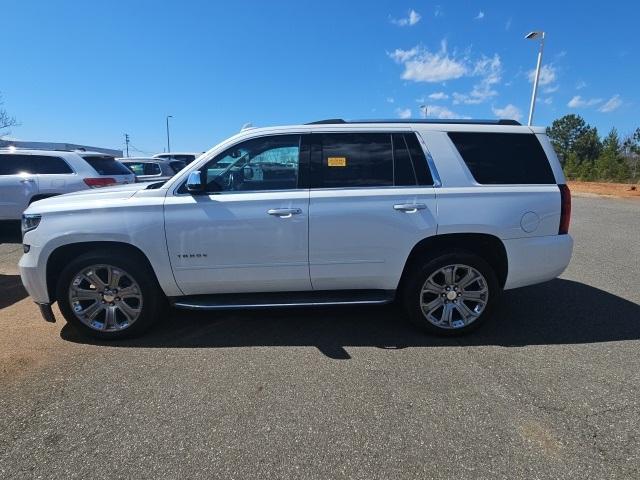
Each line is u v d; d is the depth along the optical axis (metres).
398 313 4.74
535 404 3.01
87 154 9.12
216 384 3.30
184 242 3.87
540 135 4.17
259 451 2.56
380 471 2.40
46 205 3.98
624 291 5.50
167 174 16.17
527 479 2.33
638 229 10.68
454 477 2.35
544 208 4.03
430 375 3.41
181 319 4.60
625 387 3.21
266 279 3.99
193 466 2.44
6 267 6.76
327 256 3.94
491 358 3.69
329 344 3.98
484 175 4.03
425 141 4.02
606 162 37.16
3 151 8.62
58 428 2.78
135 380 3.36
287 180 3.96
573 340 4.04
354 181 3.96
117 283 3.97
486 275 4.00
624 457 2.49
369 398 3.09
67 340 4.08
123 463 2.47
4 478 2.36
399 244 3.93
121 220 3.83
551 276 4.16
